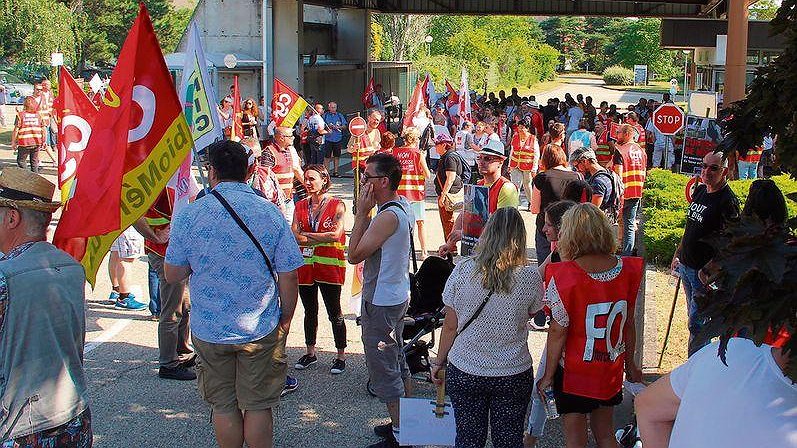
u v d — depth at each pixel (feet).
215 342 16.02
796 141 12.21
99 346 26.68
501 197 25.32
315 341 24.85
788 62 12.25
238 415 16.51
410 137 38.86
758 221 8.25
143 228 22.15
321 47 110.63
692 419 8.24
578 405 15.67
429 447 19.21
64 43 159.84
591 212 15.42
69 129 26.32
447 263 20.72
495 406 15.78
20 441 12.60
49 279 12.87
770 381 7.93
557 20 424.05
